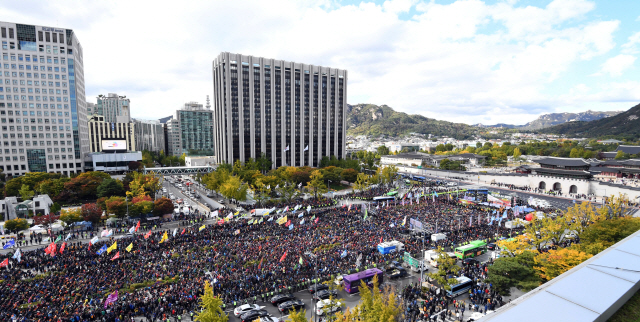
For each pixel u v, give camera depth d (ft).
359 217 315.78
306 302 167.43
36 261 203.10
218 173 497.46
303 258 208.95
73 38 571.28
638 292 46.60
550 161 576.61
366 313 115.85
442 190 490.90
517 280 159.74
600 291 43.62
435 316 149.79
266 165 640.17
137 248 229.25
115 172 628.69
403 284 188.85
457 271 181.98
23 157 540.52
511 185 561.43
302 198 431.43
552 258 157.17
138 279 182.50
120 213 302.45
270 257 210.59
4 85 520.42
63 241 258.16
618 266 51.42
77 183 402.11
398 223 295.48
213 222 319.47
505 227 284.00
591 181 493.77
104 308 150.10
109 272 188.55
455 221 299.17
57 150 567.59
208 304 121.70
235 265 199.82
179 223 312.50
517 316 38.24
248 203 419.13
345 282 177.68
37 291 162.30
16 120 531.91
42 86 548.72
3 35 514.27
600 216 222.48
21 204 326.44
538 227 226.38
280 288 177.37
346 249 225.35
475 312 149.59
